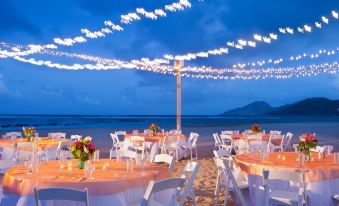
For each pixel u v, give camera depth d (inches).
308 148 198.8
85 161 167.0
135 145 389.4
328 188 189.3
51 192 129.6
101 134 807.7
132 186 166.1
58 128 1118.4
